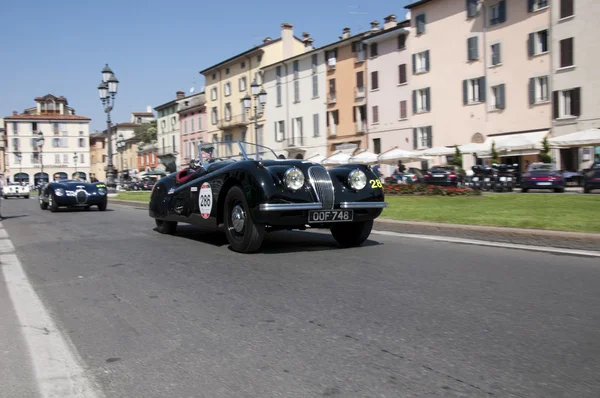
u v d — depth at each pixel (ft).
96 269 18.44
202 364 9.32
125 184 191.62
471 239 23.20
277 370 8.93
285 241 24.40
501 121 110.32
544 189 74.69
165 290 14.89
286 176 19.10
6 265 19.93
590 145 86.17
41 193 56.65
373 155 115.85
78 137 305.73
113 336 11.02
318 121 158.30
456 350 9.57
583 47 95.61
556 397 7.67
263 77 179.22
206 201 22.85
